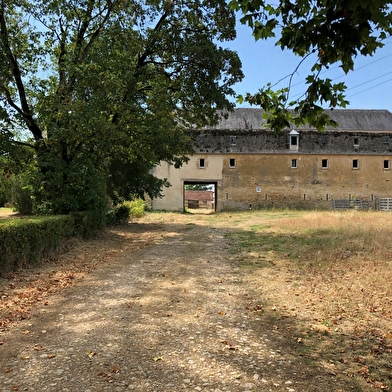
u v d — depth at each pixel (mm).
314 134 36750
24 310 5816
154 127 15055
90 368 3848
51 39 14414
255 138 36188
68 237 11773
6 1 12906
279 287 7418
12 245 7965
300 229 17031
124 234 16688
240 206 35500
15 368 3852
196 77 15336
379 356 4258
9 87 14430
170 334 4848
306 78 3908
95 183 14258
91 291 7051
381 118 40562
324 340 4730
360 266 8820
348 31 3188
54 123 12266
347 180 36312
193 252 11898
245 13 3760
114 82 12570
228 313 5812
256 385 3533
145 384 3529
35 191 14258
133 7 14547
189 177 35094
